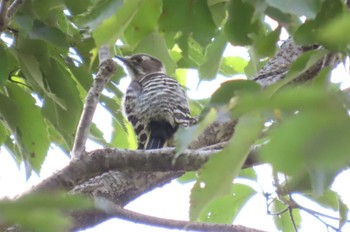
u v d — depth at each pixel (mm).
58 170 6973
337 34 3031
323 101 2949
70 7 9188
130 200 8203
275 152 3000
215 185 4516
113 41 6691
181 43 7660
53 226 2885
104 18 6359
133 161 7082
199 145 8609
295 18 7797
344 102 3293
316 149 2918
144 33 7703
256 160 5816
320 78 4984
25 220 2867
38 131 9477
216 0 7656
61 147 10883
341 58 5688
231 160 4383
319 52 5355
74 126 9555
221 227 7488
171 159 6938
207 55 9297
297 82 6660
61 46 8641
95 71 10016
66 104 9531
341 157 2895
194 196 4605
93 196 7879
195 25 7543
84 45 9812
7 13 7590
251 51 10094
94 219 7230
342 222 7664
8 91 9516
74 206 2957
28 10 8977
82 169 7027
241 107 3107
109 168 7094
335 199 7844
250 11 7492
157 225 7223
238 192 8992
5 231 6023
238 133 4242
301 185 5641
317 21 6215
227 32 7688
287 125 2971
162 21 7539
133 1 6484
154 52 9031
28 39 9125
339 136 2896
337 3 6207
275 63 9883
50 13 9281
